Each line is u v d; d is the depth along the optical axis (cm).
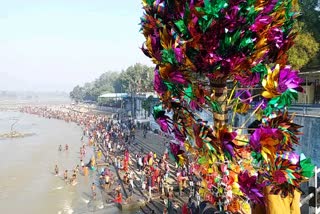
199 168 538
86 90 18350
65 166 4725
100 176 3778
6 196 3478
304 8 2917
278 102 448
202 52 435
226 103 501
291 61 2622
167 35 471
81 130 8988
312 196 598
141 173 3438
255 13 426
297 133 433
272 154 415
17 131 9256
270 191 440
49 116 13712
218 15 415
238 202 490
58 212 2964
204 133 458
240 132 506
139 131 6047
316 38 2844
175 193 2806
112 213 2797
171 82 506
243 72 486
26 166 4841
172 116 565
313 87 2681
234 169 474
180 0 455
